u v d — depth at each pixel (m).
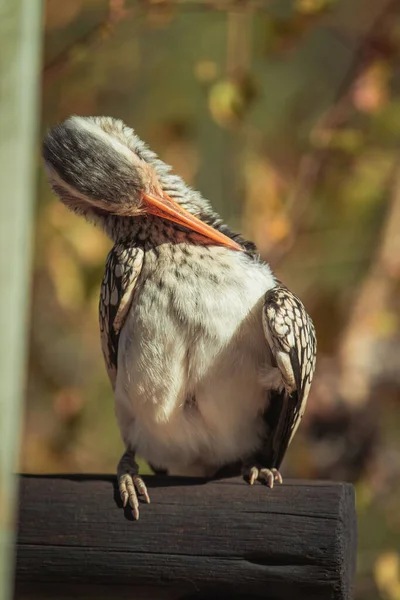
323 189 13.23
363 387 12.52
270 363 7.23
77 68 13.32
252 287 7.16
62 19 12.57
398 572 11.41
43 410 13.65
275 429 7.54
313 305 13.02
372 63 12.77
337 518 6.11
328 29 13.56
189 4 11.02
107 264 7.44
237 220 13.16
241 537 6.19
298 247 13.64
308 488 6.24
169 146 13.22
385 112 12.90
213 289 7.07
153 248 7.23
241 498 6.27
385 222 13.21
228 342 7.07
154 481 6.46
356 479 12.27
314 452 12.23
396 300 13.30
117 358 7.44
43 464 13.14
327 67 14.94
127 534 6.29
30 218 4.54
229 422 7.42
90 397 13.49
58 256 12.09
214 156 13.41
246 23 12.23
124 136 7.68
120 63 13.55
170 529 6.27
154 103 13.57
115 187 7.23
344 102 12.84
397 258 13.12
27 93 4.39
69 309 12.81
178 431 7.45
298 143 13.90
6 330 4.34
